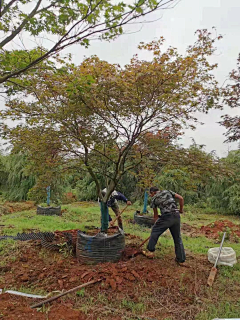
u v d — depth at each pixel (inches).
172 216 190.5
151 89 156.0
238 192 518.0
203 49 168.9
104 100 161.5
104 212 222.4
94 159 209.9
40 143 184.7
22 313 124.6
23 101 177.5
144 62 163.0
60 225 331.6
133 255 205.5
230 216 537.0
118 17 102.3
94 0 100.6
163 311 137.4
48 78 152.9
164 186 552.7
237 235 317.4
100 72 155.6
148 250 202.7
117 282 158.6
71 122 177.6
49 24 110.7
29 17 103.8
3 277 166.4
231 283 170.1
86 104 162.2
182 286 159.5
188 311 137.9
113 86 151.3
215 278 175.5
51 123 182.1
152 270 176.4
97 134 181.5
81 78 135.7
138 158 197.5
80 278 163.8
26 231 284.7
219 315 134.2
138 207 562.3
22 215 417.4
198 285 163.0
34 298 142.1
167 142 189.0
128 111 165.6
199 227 387.9
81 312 131.9
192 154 184.1
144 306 139.5
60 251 205.3
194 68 161.2
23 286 156.1
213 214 554.3
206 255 227.5
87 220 406.3
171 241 272.4
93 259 186.4
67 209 490.9
